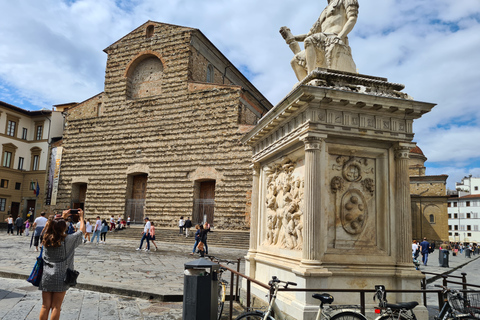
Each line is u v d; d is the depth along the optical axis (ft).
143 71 141.69
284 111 30.89
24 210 185.98
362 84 30.78
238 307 36.52
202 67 139.74
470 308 24.47
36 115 192.44
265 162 39.50
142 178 137.39
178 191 126.41
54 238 21.91
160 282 44.75
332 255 28.19
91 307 33.30
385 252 29.37
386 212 30.01
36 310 31.09
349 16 33.99
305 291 25.67
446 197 206.59
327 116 28.91
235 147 120.57
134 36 141.69
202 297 24.86
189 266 25.35
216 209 119.34
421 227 209.87
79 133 145.48
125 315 31.22
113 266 57.11
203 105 127.34
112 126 140.36
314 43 33.22
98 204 137.08
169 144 130.41
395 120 30.50
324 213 28.35
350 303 27.40
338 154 30.25
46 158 186.80
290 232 30.99
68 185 143.64
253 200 41.04
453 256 174.81
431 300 43.93
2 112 180.96
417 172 248.73
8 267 50.96
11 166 184.24
